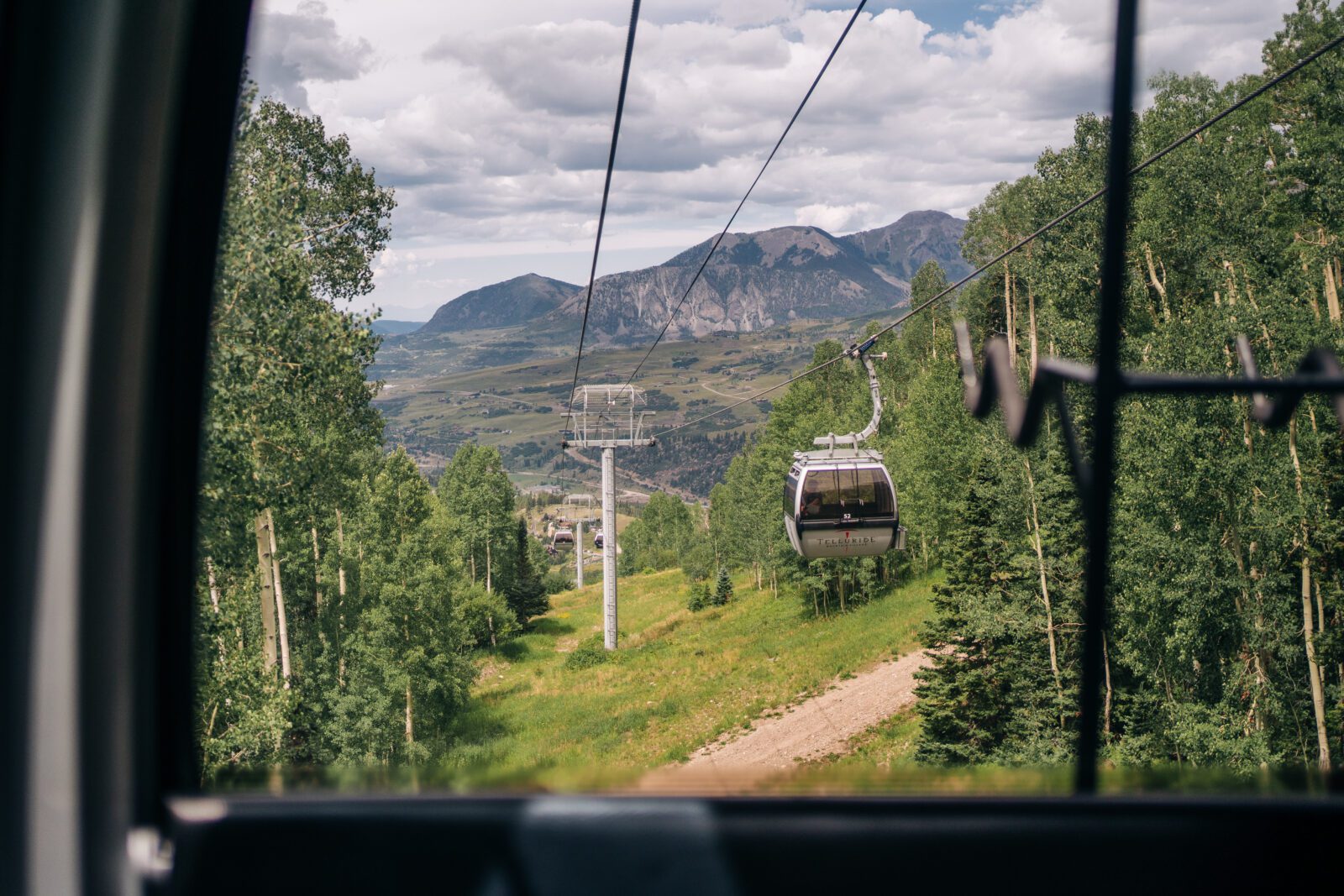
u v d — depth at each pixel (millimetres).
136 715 1740
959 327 1808
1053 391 1745
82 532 1648
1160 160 31484
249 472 9062
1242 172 30609
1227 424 23875
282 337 8719
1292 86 30344
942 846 1707
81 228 1644
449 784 1806
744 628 56938
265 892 1729
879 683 38344
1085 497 1650
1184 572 23688
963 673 27891
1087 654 1678
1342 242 27922
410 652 28812
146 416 1764
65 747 1626
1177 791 1760
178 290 1853
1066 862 1691
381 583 28219
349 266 14938
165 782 1828
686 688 42969
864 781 1785
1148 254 31625
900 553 56188
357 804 1751
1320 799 1710
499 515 75250
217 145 1881
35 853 1596
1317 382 1529
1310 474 23078
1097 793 1738
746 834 1725
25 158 1605
